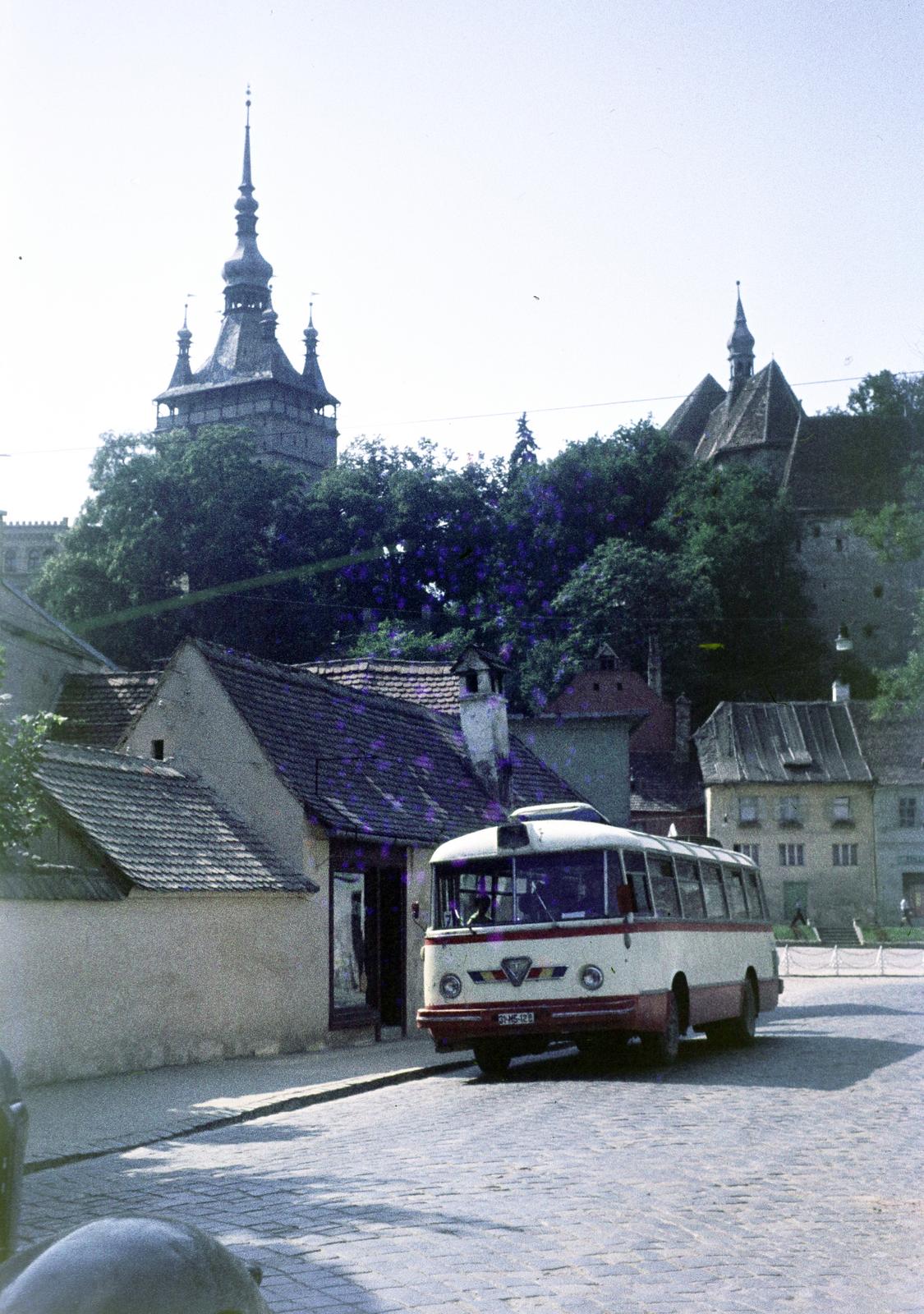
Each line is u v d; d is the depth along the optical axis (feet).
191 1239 9.68
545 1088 51.21
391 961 79.77
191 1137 41.11
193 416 572.10
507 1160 34.04
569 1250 24.59
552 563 343.67
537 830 57.88
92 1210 29.27
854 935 251.80
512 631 319.88
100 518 291.79
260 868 68.39
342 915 74.84
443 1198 29.19
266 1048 67.46
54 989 54.44
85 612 283.59
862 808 276.82
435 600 331.36
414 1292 21.58
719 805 278.46
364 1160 34.76
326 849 73.26
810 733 285.64
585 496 353.72
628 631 321.73
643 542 358.23
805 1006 100.89
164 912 61.21
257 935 67.51
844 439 419.13
